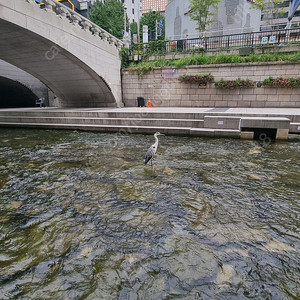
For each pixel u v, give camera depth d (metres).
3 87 23.00
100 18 32.75
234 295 2.23
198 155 6.82
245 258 2.72
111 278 2.47
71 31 12.20
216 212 3.75
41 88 24.23
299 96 12.62
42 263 2.70
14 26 9.49
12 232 3.30
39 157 6.98
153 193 4.46
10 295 2.28
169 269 2.57
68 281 2.44
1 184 4.99
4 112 13.41
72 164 6.27
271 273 2.50
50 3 11.02
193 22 25.98
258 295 2.23
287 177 5.13
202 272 2.52
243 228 3.32
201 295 2.24
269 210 3.80
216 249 2.88
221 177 5.19
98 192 4.54
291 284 2.35
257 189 4.57
